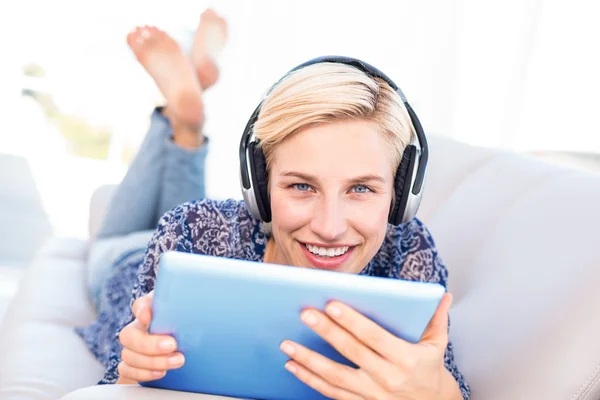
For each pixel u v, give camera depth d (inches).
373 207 34.7
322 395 30.8
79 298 65.1
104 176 169.9
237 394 31.1
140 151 72.3
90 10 151.0
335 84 33.0
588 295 35.2
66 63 160.4
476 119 122.9
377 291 27.0
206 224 42.5
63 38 155.1
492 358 37.8
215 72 82.3
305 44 124.6
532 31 117.2
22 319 58.7
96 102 167.6
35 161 168.7
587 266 36.5
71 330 58.1
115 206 72.7
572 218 40.6
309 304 27.3
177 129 71.3
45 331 56.4
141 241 64.4
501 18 119.5
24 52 147.3
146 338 28.6
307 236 35.1
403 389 28.9
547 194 44.8
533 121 119.1
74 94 165.9
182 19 133.9
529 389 34.7
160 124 71.6
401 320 28.0
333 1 123.1
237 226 42.6
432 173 58.1
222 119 128.7
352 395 29.1
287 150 33.7
